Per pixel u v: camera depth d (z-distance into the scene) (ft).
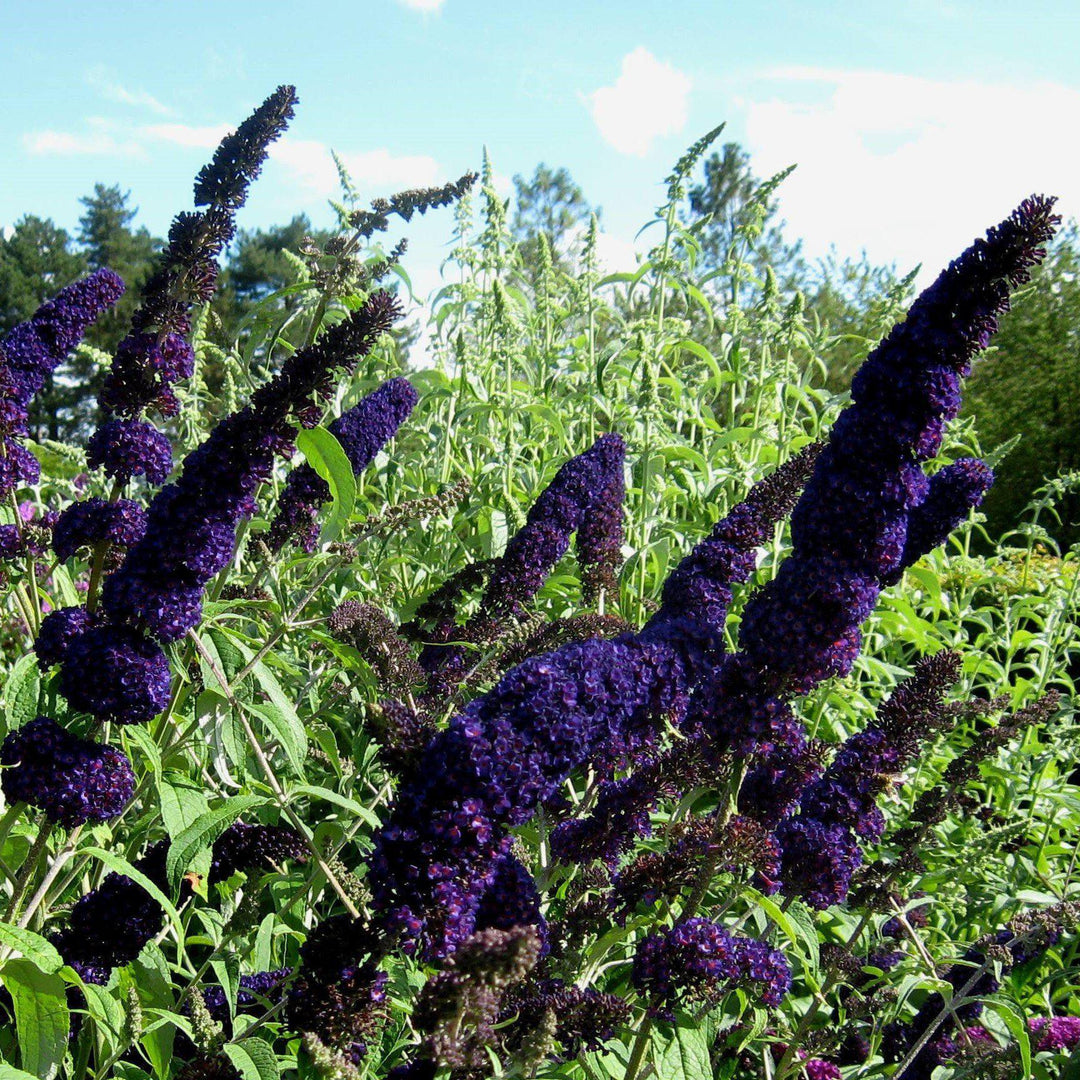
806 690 2.14
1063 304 18.38
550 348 5.66
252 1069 1.95
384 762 1.93
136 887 2.28
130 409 2.52
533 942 1.71
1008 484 16.84
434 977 1.90
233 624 3.18
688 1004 2.15
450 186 3.01
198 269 2.51
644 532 4.22
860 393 2.12
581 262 5.26
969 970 3.06
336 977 1.89
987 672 4.98
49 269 45.98
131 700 2.16
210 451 2.22
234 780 2.80
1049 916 2.82
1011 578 5.88
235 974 2.41
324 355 2.23
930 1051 2.93
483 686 2.91
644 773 2.21
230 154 2.49
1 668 3.33
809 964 2.50
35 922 2.39
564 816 2.41
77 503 2.48
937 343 2.08
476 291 5.56
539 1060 1.83
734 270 5.27
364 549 4.40
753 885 2.39
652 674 2.03
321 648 3.36
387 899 1.84
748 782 2.35
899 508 2.11
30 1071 1.99
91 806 2.13
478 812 1.82
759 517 2.50
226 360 4.31
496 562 3.04
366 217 2.99
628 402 5.19
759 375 4.99
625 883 2.19
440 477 4.78
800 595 2.09
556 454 5.30
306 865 2.81
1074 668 6.12
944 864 3.78
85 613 2.29
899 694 2.46
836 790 2.43
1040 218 2.04
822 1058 2.79
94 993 2.08
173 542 2.18
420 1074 1.94
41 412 33.86
